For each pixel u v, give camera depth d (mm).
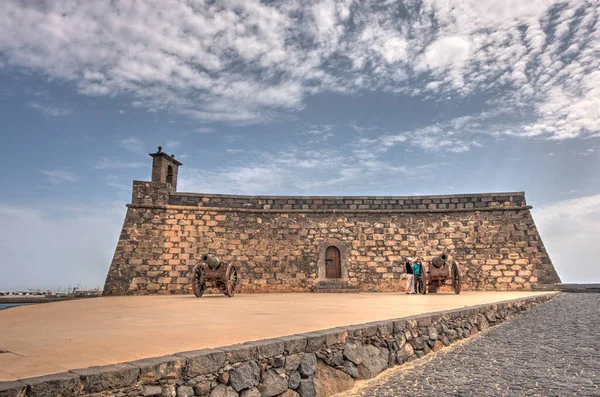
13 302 19047
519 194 22109
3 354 3984
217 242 21344
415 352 7004
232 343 4613
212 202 22062
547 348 7293
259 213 22359
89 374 3105
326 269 21797
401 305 10586
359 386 5508
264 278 21219
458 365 6406
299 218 22500
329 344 5418
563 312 11781
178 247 20828
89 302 12984
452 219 22297
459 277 17172
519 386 5055
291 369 4809
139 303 12180
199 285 15977
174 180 23156
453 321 8508
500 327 9961
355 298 14266
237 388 4152
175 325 6352
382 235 22312
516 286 20453
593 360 6258
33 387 2785
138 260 20188
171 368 3629
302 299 13938
